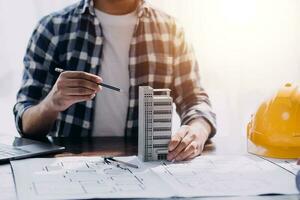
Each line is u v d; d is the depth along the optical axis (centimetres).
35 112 118
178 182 76
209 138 119
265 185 75
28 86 134
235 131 181
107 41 140
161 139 92
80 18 139
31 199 66
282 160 94
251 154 100
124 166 87
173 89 146
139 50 141
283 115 95
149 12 145
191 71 145
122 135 139
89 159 92
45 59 138
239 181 77
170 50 145
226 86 180
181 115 139
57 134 138
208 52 177
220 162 91
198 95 139
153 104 91
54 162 89
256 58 181
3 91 169
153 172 83
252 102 182
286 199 69
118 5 141
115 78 140
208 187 74
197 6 175
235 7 177
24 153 93
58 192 69
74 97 106
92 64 138
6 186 73
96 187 72
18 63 168
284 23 182
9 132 170
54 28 140
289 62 184
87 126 136
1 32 166
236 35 178
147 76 141
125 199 68
